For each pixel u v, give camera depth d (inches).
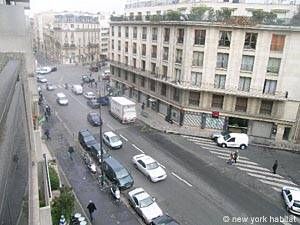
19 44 330.6
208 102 1518.2
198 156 1258.0
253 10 1460.4
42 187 436.5
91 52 4185.5
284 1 1566.2
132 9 2322.8
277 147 1381.6
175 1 1851.6
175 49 1561.3
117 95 2222.0
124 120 1605.6
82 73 3378.4
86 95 2165.4
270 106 1438.2
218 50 1427.2
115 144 1283.2
